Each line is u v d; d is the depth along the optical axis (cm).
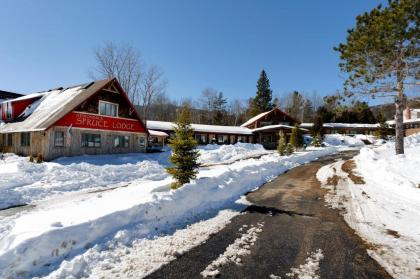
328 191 1212
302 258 538
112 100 2652
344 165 2184
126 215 657
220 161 2723
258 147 3919
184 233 666
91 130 2478
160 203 754
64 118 2261
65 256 509
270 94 8525
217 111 7975
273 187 1323
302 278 462
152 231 670
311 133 5456
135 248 572
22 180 1388
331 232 685
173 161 1112
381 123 5453
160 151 3189
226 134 4684
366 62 1780
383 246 598
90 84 2745
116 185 1489
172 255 543
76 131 2367
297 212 870
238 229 700
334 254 557
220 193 1041
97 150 2525
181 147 1116
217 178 1141
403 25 1566
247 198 1073
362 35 1773
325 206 948
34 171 1650
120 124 2727
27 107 2973
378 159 1944
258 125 5391
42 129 2153
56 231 514
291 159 2431
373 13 1795
